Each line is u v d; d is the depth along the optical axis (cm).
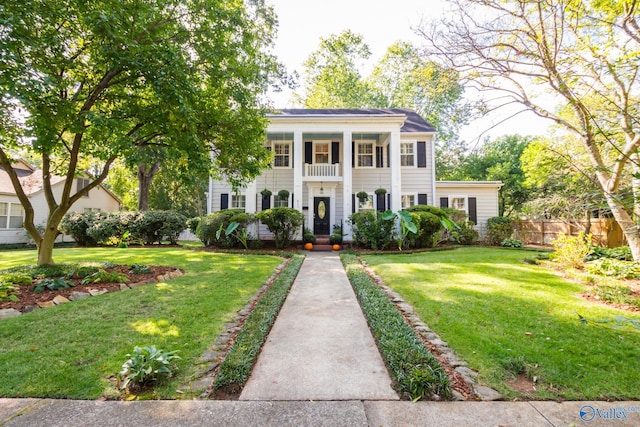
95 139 624
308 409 220
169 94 524
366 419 209
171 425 202
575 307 442
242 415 213
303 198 1531
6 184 1617
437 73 715
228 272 731
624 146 622
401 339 323
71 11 478
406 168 1602
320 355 309
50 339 332
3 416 209
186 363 283
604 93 661
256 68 757
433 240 1283
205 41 645
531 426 202
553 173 1302
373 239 1202
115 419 208
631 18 573
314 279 688
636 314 408
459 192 1692
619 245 1117
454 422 206
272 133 1458
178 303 470
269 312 423
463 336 343
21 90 402
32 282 545
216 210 1489
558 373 264
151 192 2619
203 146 677
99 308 441
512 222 1619
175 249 1264
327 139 1566
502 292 527
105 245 1462
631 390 240
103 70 593
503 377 260
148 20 556
